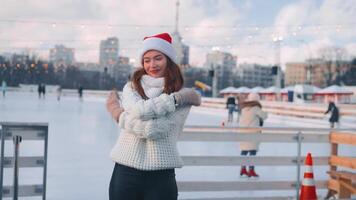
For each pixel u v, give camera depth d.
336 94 37.78
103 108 27.58
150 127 2.01
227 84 88.62
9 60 78.88
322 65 66.38
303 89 36.84
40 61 82.38
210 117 24.48
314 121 21.05
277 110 26.83
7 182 5.62
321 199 5.21
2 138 3.43
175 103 2.07
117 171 2.14
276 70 35.19
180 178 6.55
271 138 5.20
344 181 4.98
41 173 6.54
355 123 20.61
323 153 10.33
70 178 6.32
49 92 55.28
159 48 2.12
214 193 5.77
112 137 11.97
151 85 2.13
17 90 58.66
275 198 5.17
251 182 5.15
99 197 5.29
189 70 81.69
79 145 10.03
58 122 16.33
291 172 7.41
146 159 2.07
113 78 91.69
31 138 3.51
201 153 9.56
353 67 60.34
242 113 7.72
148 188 2.09
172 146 2.10
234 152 9.82
